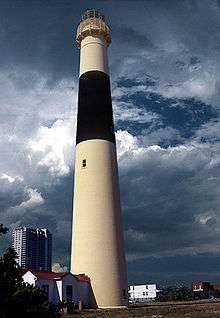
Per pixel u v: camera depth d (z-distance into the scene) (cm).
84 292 5041
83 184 5391
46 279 4791
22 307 1778
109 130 5647
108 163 5472
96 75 5850
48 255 16062
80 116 5728
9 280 1788
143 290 10588
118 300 5072
